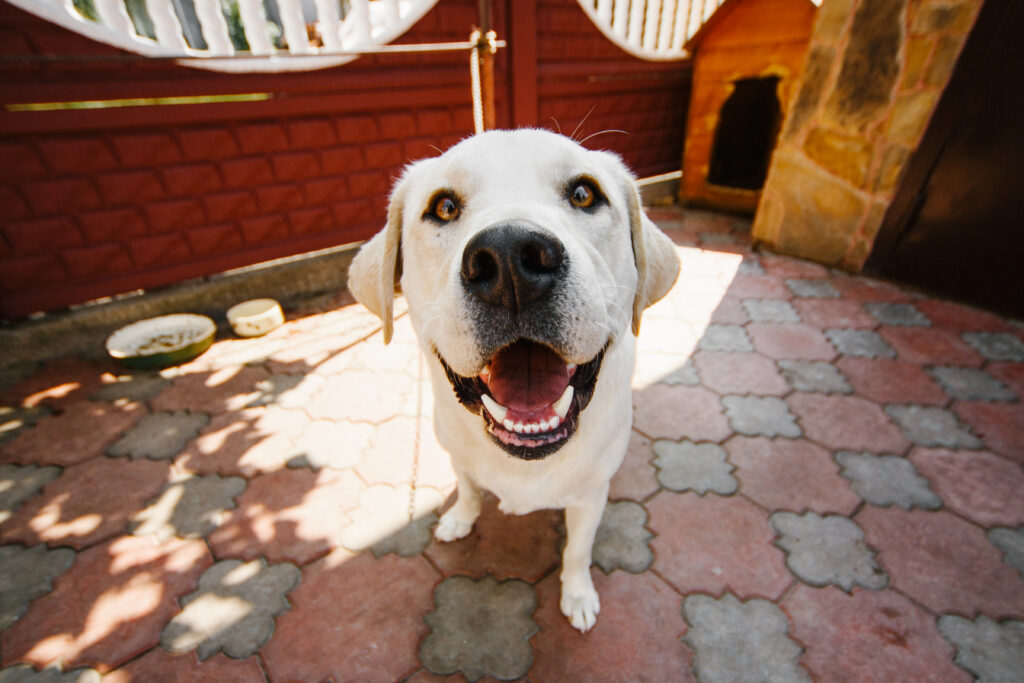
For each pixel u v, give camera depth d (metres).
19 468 0.76
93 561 0.62
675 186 1.93
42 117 0.89
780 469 0.71
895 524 0.63
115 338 1.01
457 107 1.31
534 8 1.33
